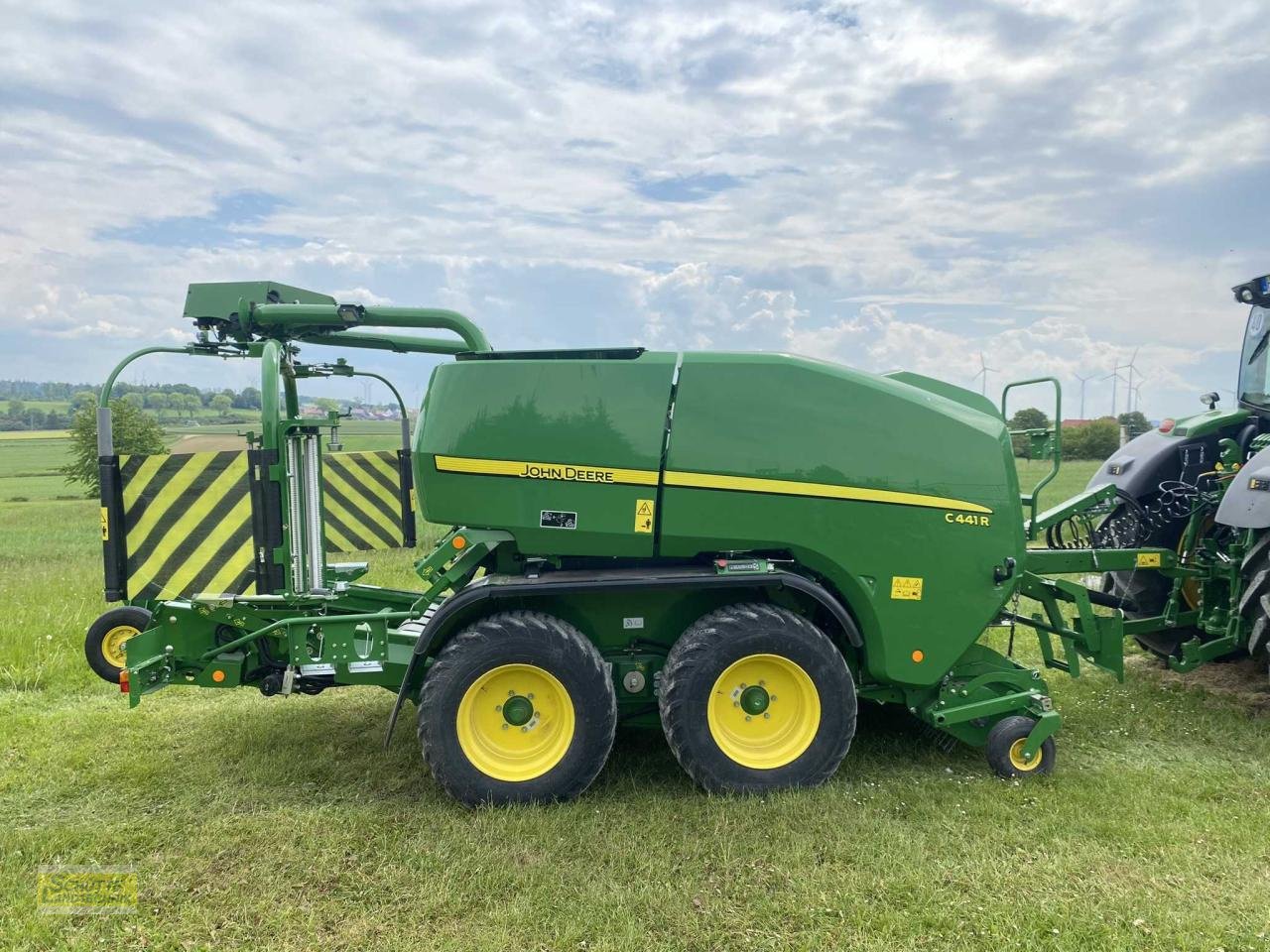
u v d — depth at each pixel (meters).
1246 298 6.07
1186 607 6.20
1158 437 6.29
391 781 4.22
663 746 4.66
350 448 13.38
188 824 3.74
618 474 4.01
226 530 6.74
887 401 4.11
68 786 4.18
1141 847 3.51
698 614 4.28
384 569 9.03
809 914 3.03
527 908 3.06
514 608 4.14
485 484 4.06
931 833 3.63
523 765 3.96
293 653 4.19
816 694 4.02
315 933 2.97
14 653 6.16
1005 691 4.36
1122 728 4.96
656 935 2.94
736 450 4.02
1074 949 2.84
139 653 4.36
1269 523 4.73
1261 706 5.37
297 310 4.68
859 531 4.08
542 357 4.17
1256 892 3.17
